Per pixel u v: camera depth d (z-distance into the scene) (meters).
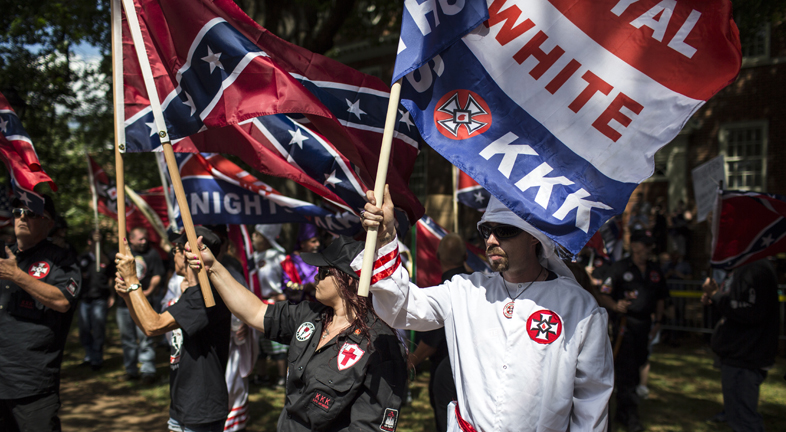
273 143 3.25
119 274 3.00
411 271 5.32
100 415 5.85
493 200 2.19
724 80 2.13
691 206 14.07
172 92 2.82
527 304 2.10
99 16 9.67
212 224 4.76
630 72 2.20
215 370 3.37
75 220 16.98
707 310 9.86
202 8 2.77
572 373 2.02
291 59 2.92
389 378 2.35
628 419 5.31
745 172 13.52
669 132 2.13
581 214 2.06
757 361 4.39
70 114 12.93
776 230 4.41
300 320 2.63
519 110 2.22
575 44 2.25
